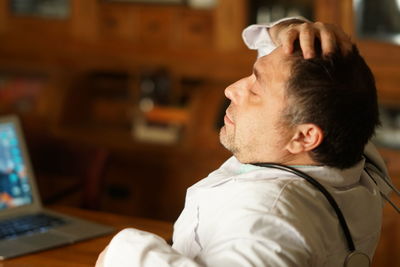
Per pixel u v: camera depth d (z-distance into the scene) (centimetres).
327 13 329
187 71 371
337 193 135
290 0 341
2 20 409
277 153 135
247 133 137
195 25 364
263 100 134
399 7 318
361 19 324
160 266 125
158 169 362
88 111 402
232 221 126
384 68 324
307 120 129
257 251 120
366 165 154
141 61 380
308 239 124
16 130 236
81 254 196
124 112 398
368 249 146
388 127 325
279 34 151
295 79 129
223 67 361
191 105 357
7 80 408
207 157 348
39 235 209
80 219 225
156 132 363
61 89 388
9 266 186
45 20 400
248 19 352
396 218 299
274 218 123
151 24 375
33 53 406
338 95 127
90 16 388
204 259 127
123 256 130
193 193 149
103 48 388
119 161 369
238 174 149
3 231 212
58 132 381
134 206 371
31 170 237
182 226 146
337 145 131
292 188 129
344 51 131
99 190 260
